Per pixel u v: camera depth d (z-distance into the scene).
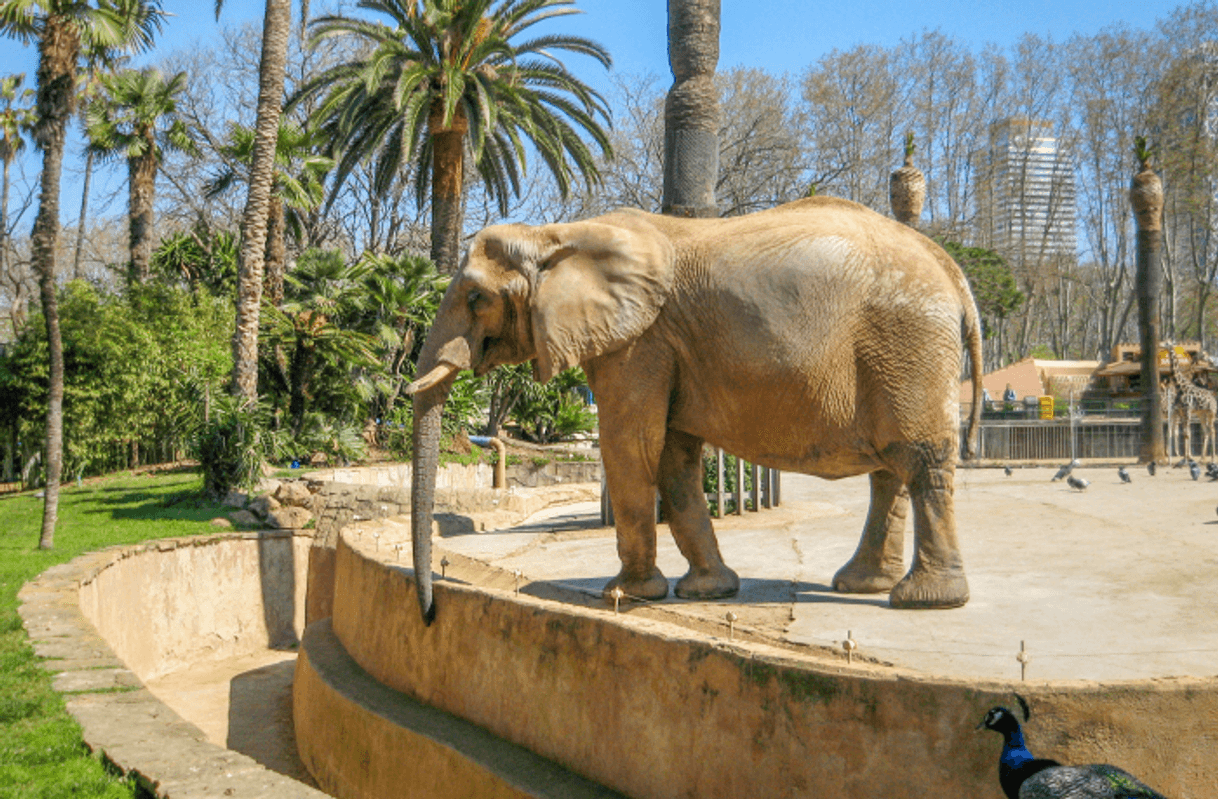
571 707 5.89
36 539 12.97
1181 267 59.28
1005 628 6.08
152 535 13.34
